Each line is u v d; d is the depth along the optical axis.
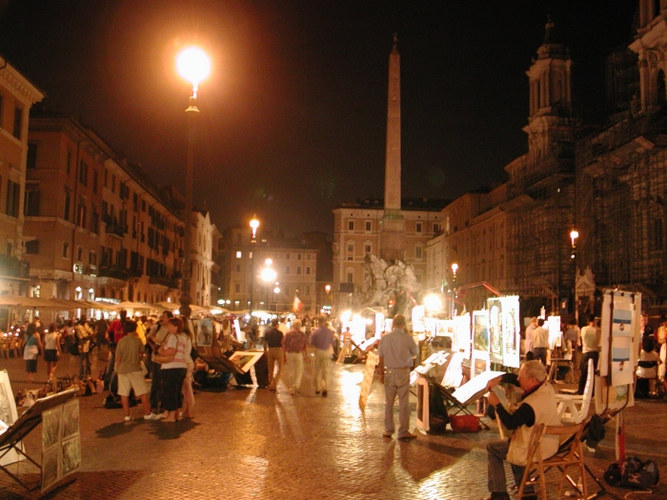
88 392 16.02
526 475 6.64
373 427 12.13
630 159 40.97
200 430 11.47
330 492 7.68
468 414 11.83
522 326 31.44
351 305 49.50
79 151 44.31
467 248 80.50
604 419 8.06
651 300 35.94
